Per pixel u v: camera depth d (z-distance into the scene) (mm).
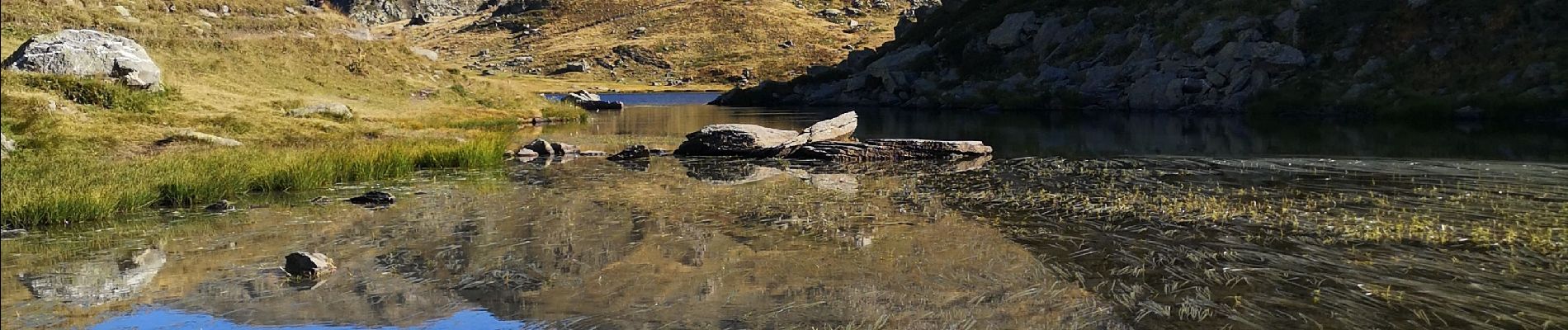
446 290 10555
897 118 49094
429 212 16250
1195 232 13320
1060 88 55250
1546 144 26188
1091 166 23156
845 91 67500
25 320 9500
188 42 39406
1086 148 28750
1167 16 56594
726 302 9758
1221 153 25703
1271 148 26859
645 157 27250
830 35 147250
